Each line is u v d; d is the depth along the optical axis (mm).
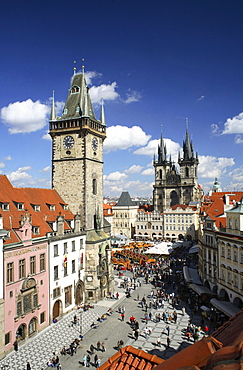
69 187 76562
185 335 52281
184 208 187250
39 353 46125
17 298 48375
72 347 46000
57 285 60188
